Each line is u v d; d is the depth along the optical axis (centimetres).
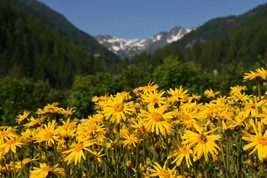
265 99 238
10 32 13550
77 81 966
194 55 14112
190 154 166
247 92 605
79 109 848
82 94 870
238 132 185
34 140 229
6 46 12738
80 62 13062
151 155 243
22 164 204
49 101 992
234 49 12288
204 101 729
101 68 12862
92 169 223
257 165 189
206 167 164
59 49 14412
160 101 208
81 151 181
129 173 222
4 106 795
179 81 833
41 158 237
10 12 15175
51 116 320
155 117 181
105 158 210
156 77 919
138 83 1010
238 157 204
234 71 960
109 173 215
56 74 12319
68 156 182
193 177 184
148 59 13138
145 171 207
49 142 204
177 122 207
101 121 251
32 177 179
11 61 11244
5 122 770
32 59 12769
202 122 248
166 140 189
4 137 205
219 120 225
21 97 841
